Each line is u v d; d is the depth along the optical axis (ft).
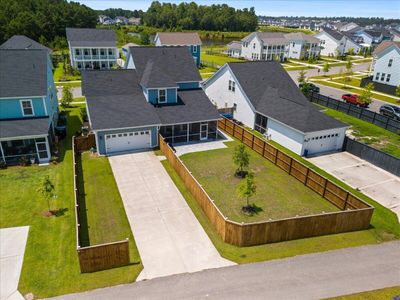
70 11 330.13
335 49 308.81
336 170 83.82
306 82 164.96
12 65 87.25
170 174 79.05
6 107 82.38
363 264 50.55
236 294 44.04
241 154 77.87
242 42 284.20
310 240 56.29
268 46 269.23
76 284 45.24
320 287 45.57
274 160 86.63
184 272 48.01
